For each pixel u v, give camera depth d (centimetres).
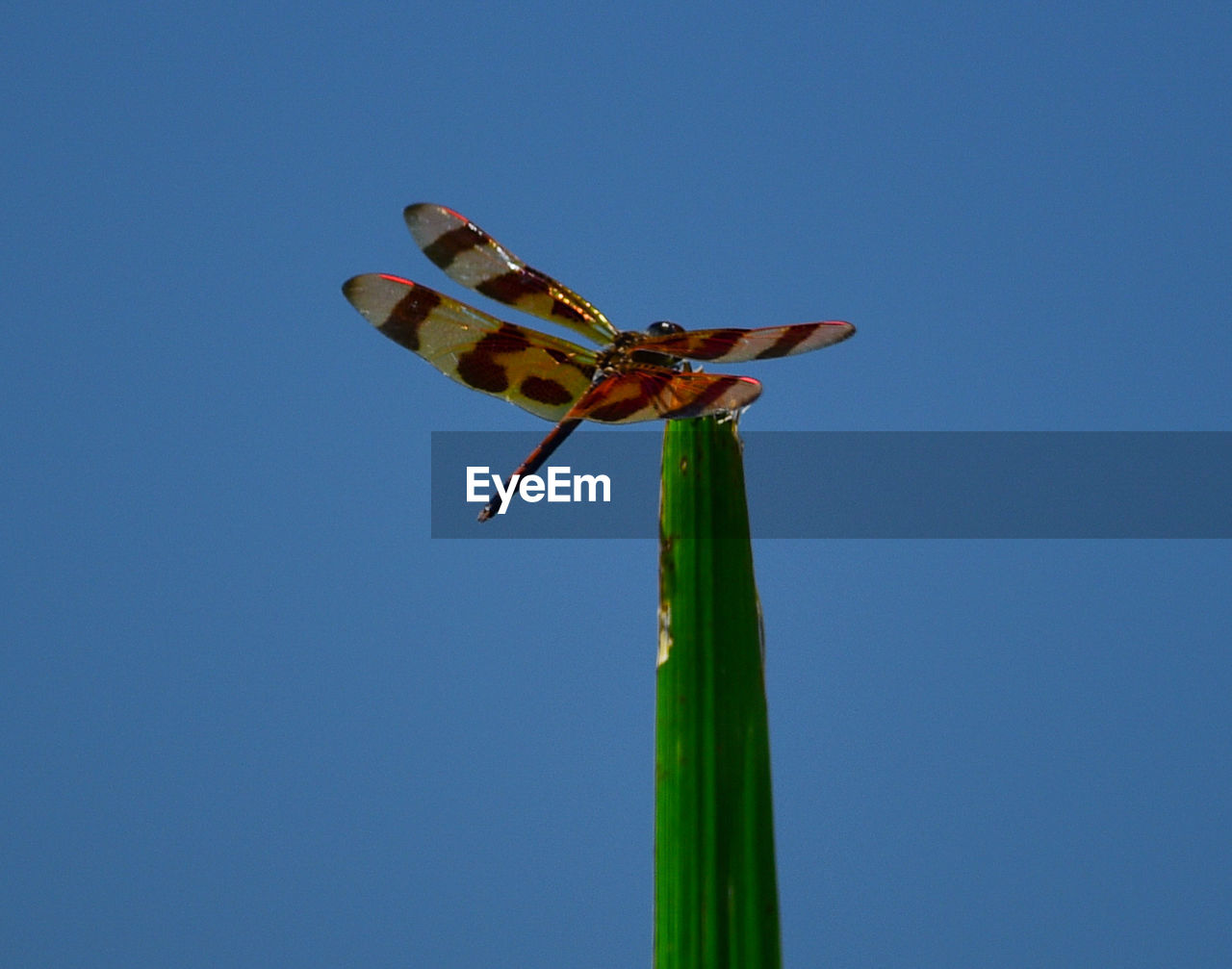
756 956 76
